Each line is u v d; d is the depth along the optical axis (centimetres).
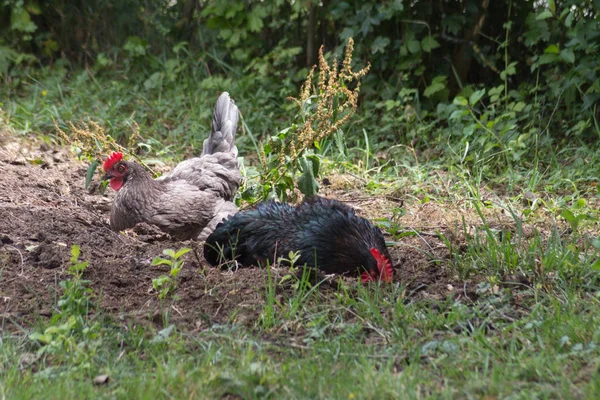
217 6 1350
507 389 443
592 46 1057
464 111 1052
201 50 1464
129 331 540
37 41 1485
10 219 751
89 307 575
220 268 665
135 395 445
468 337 530
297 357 506
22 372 487
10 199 851
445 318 564
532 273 636
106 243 724
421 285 629
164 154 1112
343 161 1049
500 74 1134
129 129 1198
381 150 1154
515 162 1059
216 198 822
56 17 1519
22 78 1426
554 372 465
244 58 1364
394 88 1220
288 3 1361
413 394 437
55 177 975
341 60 1245
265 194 821
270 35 1412
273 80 1324
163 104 1302
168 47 1484
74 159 1072
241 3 1343
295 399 442
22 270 638
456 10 1227
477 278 641
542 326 528
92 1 1498
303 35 1380
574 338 509
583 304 573
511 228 803
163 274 645
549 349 497
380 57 1226
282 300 592
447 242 695
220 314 579
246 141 1188
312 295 597
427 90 1171
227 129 909
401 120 1184
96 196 933
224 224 677
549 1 1047
